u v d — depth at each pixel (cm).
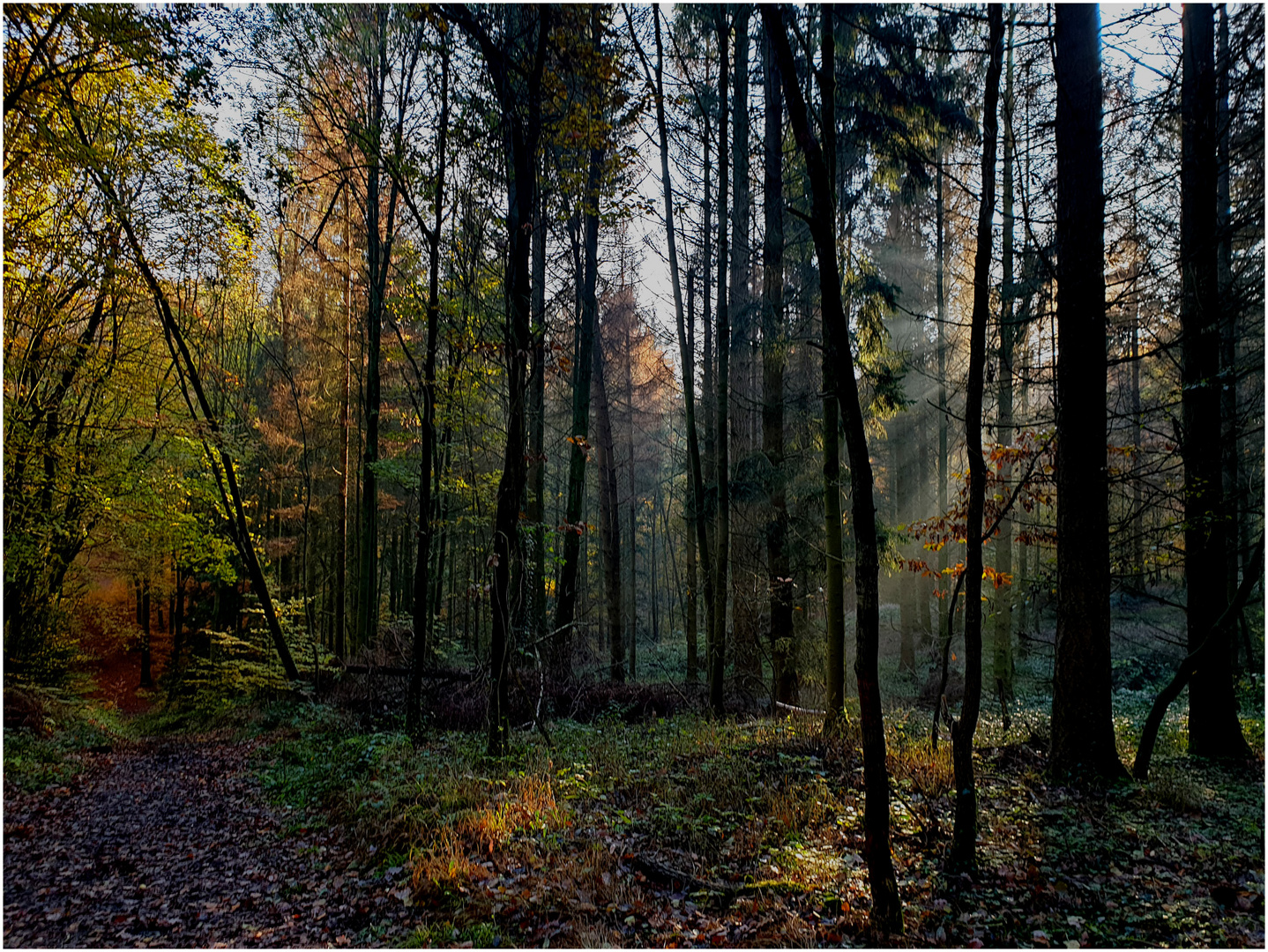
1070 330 725
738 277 1222
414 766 760
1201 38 749
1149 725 675
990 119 490
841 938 396
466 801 620
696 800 610
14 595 1062
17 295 973
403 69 1119
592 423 1848
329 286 1791
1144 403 1288
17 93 873
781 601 1143
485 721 1038
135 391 1163
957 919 414
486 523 1359
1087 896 436
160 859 571
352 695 1279
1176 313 823
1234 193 970
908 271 1580
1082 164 716
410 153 928
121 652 2256
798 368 1223
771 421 1166
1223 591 771
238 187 1063
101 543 1216
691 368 1023
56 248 991
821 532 1167
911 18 992
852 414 428
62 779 800
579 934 406
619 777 691
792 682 1146
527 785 642
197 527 1391
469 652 1705
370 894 484
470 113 922
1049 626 1955
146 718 1451
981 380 493
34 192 985
